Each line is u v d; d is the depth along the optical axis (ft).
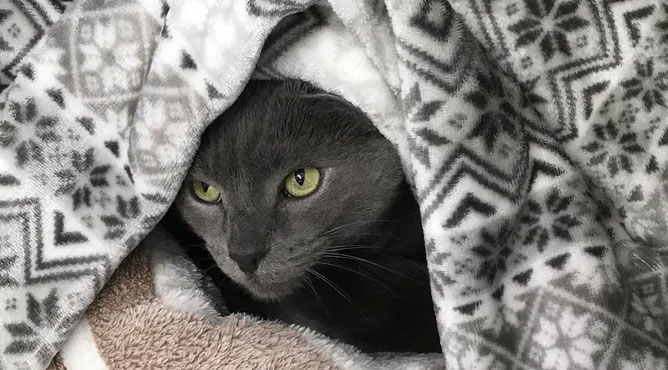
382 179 1.05
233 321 0.95
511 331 0.84
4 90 1.00
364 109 0.90
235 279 1.05
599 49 0.80
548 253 0.84
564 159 0.84
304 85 0.99
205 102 0.90
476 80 0.82
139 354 0.92
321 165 1.01
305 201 1.02
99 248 0.94
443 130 0.81
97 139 0.94
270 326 0.96
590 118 0.81
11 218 0.92
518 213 0.84
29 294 0.91
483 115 0.83
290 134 0.99
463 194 0.81
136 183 0.94
